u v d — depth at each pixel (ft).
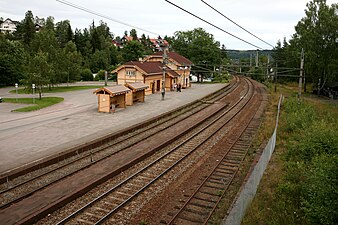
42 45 166.50
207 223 32.65
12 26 463.01
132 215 34.32
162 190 41.11
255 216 31.96
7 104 111.04
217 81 226.17
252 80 246.47
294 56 179.52
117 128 73.41
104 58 268.62
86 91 153.69
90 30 383.45
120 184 41.98
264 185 41.96
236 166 51.13
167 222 32.65
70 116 87.61
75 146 57.67
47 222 32.60
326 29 151.94
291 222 31.19
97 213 34.63
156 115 90.94
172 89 157.17
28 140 61.57
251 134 74.13
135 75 136.15
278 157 55.31
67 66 170.81
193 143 65.21
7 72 181.68
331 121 88.38
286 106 108.17
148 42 398.42
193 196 38.81
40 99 122.52
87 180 43.14
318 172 32.24
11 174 43.42
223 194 39.63
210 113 100.83
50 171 46.19
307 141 54.08
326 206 28.71
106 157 53.72
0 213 33.86
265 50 109.29
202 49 204.64
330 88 169.58
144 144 62.28
